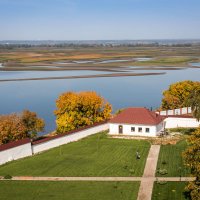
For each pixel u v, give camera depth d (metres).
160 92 158.75
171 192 53.62
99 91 162.88
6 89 169.88
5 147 70.31
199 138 47.22
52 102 139.88
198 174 45.91
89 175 61.69
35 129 84.94
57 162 69.31
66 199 52.41
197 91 81.94
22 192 55.19
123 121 88.19
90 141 83.56
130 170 62.56
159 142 80.88
